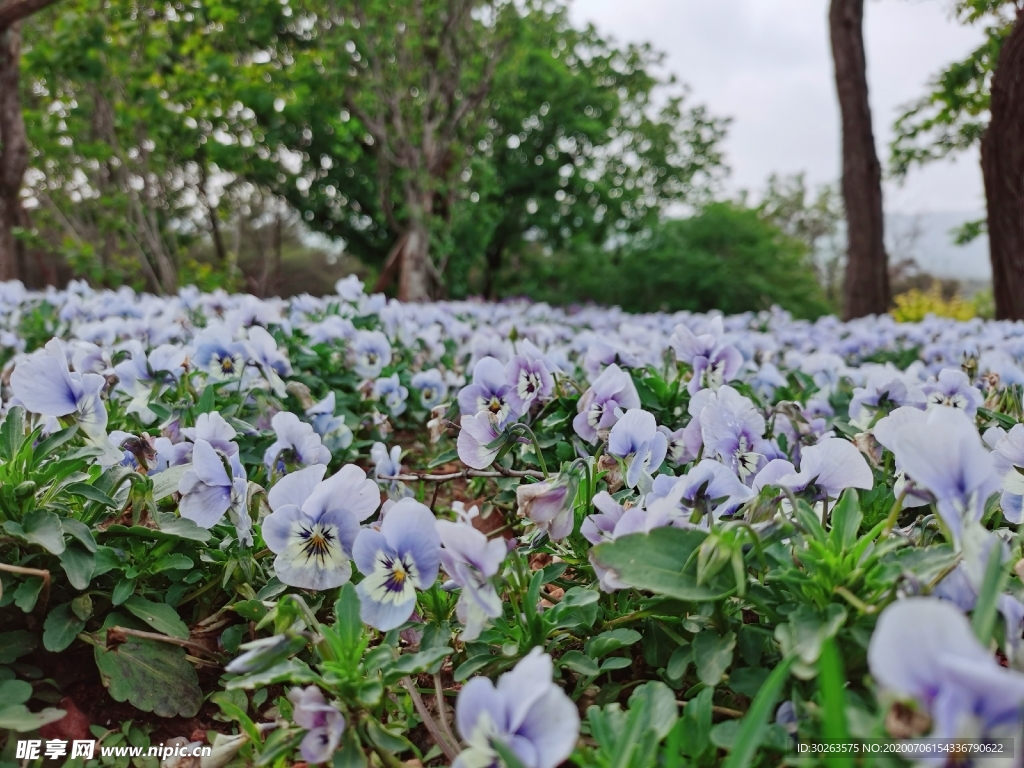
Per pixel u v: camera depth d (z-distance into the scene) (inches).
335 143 121.0
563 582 14.6
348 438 21.7
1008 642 9.2
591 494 14.3
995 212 52.7
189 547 14.8
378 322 36.9
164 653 13.3
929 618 6.3
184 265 119.0
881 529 11.3
